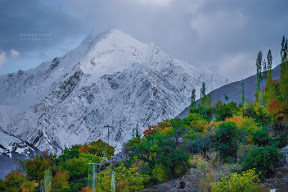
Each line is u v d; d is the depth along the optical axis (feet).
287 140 214.07
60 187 265.54
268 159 165.89
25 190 269.64
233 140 200.23
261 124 260.62
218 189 141.49
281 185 147.54
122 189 204.95
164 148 232.12
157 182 230.27
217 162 189.47
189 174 201.16
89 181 232.53
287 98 300.61
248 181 139.74
